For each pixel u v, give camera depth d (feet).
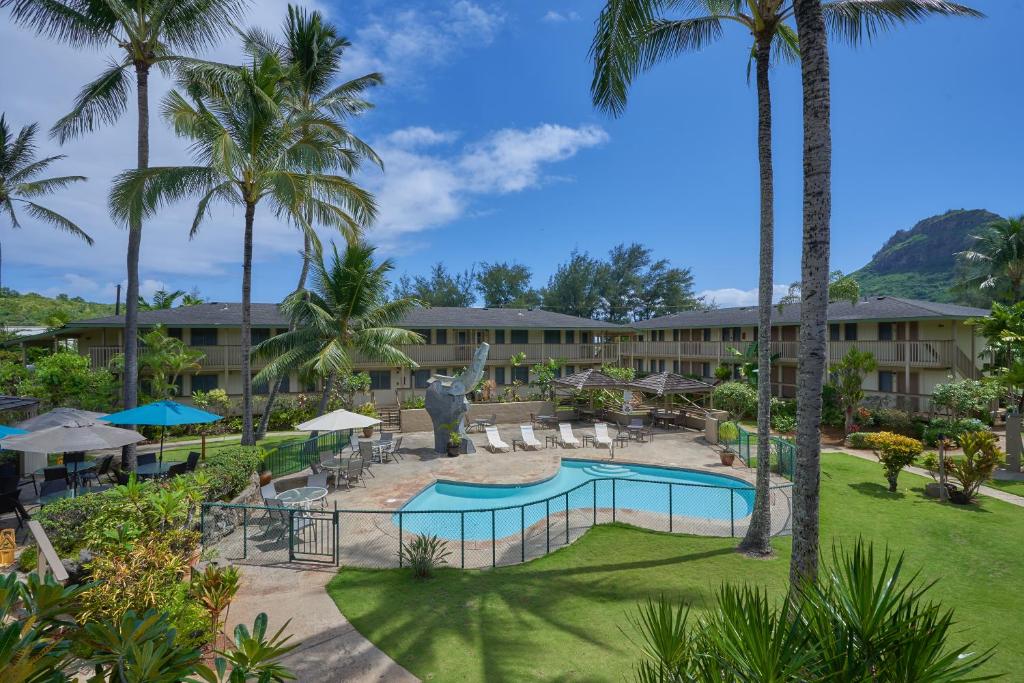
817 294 25.20
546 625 26.58
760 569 33.96
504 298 248.52
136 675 12.94
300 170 70.08
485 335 126.41
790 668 11.03
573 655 23.70
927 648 10.97
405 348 112.98
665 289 230.89
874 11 39.34
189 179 55.36
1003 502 49.24
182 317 96.22
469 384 72.33
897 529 41.73
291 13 87.76
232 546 38.32
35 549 31.19
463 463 65.92
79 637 14.24
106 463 49.39
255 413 93.66
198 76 59.11
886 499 50.11
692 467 63.77
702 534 41.45
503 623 26.81
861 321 100.99
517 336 131.54
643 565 34.81
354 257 73.92
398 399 111.14
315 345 74.23
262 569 34.06
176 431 85.61
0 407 47.88
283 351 75.87
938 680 10.86
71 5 48.19
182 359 83.71
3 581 13.41
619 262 234.79
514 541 40.24
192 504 35.19
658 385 84.23
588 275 231.09
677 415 93.71
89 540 29.63
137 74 51.60
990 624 26.94
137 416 45.70
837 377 97.09
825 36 25.05
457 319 123.75
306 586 31.50
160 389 82.89
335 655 23.90
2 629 11.27
